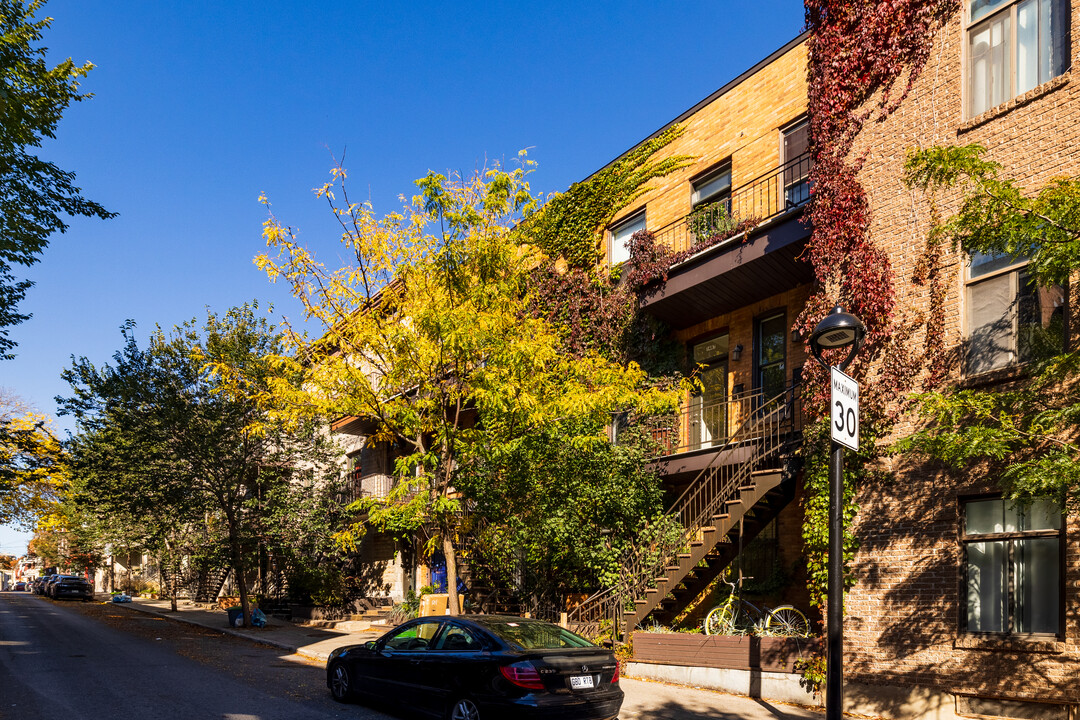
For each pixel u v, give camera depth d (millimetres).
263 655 16531
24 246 13266
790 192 14789
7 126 12469
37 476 19594
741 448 13859
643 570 14164
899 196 11461
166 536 25172
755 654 11547
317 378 13234
